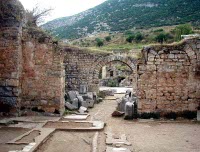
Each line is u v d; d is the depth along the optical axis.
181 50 14.06
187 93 14.04
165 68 14.09
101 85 39.00
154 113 14.12
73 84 25.08
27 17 16.80
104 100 24.67
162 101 14.09
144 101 14.18
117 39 82.00
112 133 11.09
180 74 14.06
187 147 8.95
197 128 11.97
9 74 14.13
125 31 93.25
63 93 15.86
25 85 14.91
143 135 10.75
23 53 14.88
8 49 14.16
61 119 14.10
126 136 10.55
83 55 25.16
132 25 101.06
